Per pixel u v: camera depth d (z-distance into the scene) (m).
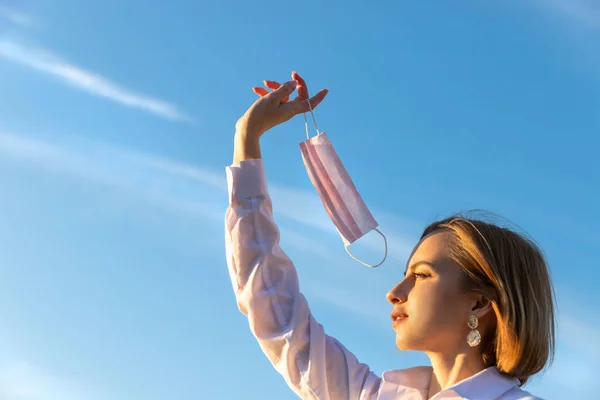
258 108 2.72
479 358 2.31
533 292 2.31
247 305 2.60
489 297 2.28
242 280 2.63
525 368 2.26
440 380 2.33
